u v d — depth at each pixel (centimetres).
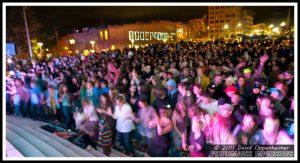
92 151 457
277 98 370
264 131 339
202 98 385
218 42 1619
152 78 547
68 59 1545
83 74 845
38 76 735
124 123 434
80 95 629
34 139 518
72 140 518
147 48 1694
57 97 660
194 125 368
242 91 470
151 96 519
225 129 350
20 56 2103
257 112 378
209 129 361
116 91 497
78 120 568
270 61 694
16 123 642
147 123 405
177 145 409
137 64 923
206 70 605
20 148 464
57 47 3027
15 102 722
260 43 1344
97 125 498
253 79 490
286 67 635
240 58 754
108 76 747
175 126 403
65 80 709
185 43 1714
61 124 634
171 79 517
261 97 381
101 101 475
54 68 1075
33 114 691
